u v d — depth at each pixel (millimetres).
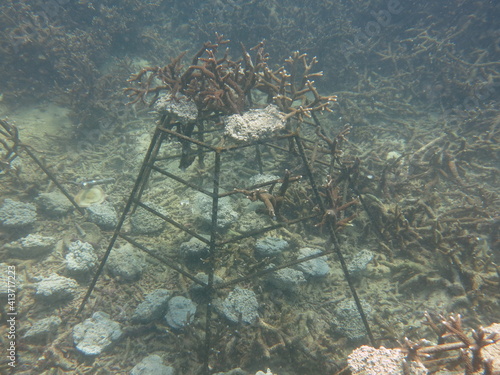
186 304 1413
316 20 3926
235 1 3814
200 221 1779
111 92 2783
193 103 1277
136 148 2334
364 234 1701
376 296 1507
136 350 1342
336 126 2697
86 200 1908
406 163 2191
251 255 1576
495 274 1508
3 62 2801
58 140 2400
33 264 1592
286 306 1453
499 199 2002
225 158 2158
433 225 1631
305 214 1739
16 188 1939
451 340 1059
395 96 3090
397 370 929
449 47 3445
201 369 1244
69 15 3549
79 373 1271
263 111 1242
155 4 4082
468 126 2674
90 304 1457
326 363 1246
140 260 1602
